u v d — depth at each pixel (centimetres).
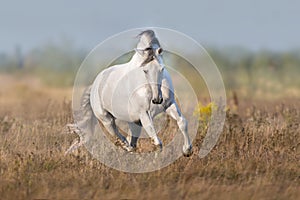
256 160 2770
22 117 4331
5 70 17262
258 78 9681
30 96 8444
